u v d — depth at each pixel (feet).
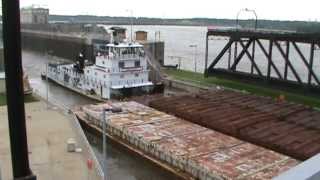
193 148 101.91
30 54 411.54
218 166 89.76
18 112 10.57
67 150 99.96
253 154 97.71
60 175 84.53
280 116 123.34
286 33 158.71
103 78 174.91
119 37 219.20
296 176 9.34
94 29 402.11
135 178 101.19
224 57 385.70
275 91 172.14
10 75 10.39
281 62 345.51
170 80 207.51
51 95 196.24
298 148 97.60
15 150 10.60
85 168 88.63
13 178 10.52
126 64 173.27
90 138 133.18
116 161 112.06
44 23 497.46
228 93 158.71
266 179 82.43
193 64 347.77
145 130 116.78
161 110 142.20
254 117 122.52
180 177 95.45
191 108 135.03
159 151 103.55
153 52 271.49
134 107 144.87
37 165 89.92
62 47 375.66
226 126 115.34
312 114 125.70
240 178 83.25
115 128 122.42
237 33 183.32
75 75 201.57
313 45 149.48
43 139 109.40
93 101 180.45
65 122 128.67
